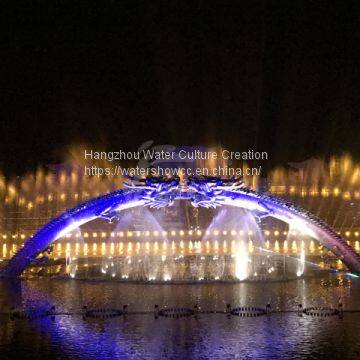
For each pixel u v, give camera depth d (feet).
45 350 82.74
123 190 145.18
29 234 233.96
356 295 124.47
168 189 142.51
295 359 77.46
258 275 157.48
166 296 123.75
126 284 142.82
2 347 84.43
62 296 124.67
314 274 159.84
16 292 130.62
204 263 186.09
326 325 96.53
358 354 79.51
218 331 92.68
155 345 84.79
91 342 86.69
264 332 91.97
